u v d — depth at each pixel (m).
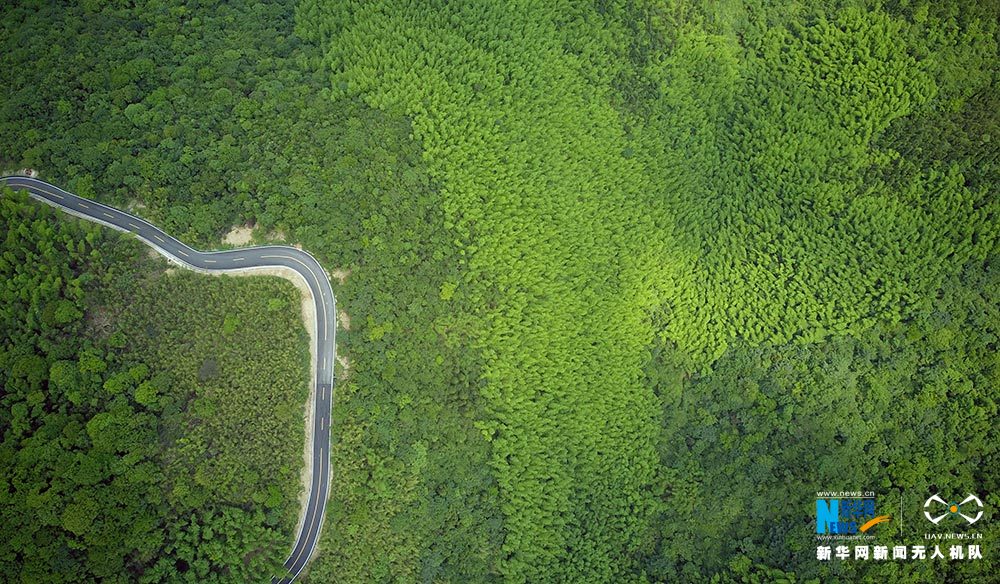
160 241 103.44
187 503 96.44
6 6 114.69
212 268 103.94
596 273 127.44
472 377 114.94
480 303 116.62
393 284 108.50
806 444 127.19
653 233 131.75
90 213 102.94
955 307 131.00
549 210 125.38
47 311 94.62
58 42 111.69
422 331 110.56
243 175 106.50
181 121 108.12
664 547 124.19
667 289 131.38
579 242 126.56
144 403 95.69
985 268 132.62
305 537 103.44
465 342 115.19
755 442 127.88
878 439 127.69
